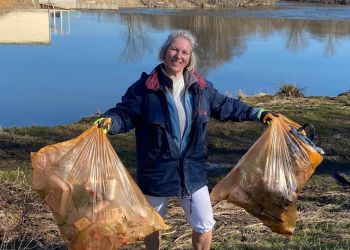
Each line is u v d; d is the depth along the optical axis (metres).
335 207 5.64
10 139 8.00
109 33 26.02
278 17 37.38
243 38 25.30
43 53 18.97
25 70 15.71
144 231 3.51
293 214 3.94
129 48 20.67
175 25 31.48
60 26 28.75
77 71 15.78
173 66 3.63
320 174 6.76
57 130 8.66
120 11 40.94
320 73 16.47
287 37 25.80
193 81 3.69
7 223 4.88
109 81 14.52
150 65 17.34
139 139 3.75
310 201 5.84
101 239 3.38
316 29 29.95
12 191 5.55
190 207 3.78
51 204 3.41
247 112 3.92
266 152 3.89
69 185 3.37
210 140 8.12
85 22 31.22
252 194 3.90
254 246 4.66
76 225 3.37
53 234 4.78
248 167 3.90
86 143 3.45
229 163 7.25
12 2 36.16
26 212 5.11
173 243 4.72
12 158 7.19
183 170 3.71
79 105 11.88
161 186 3.72
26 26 27.81
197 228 3.82
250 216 5.32
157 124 3.63
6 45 20.80
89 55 18.80
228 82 14.92
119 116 3.67
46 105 11.77
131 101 3.68
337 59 19.17
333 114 9.80
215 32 28.02
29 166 6.87
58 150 3.46
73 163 3.40
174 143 3.67
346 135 8.56
